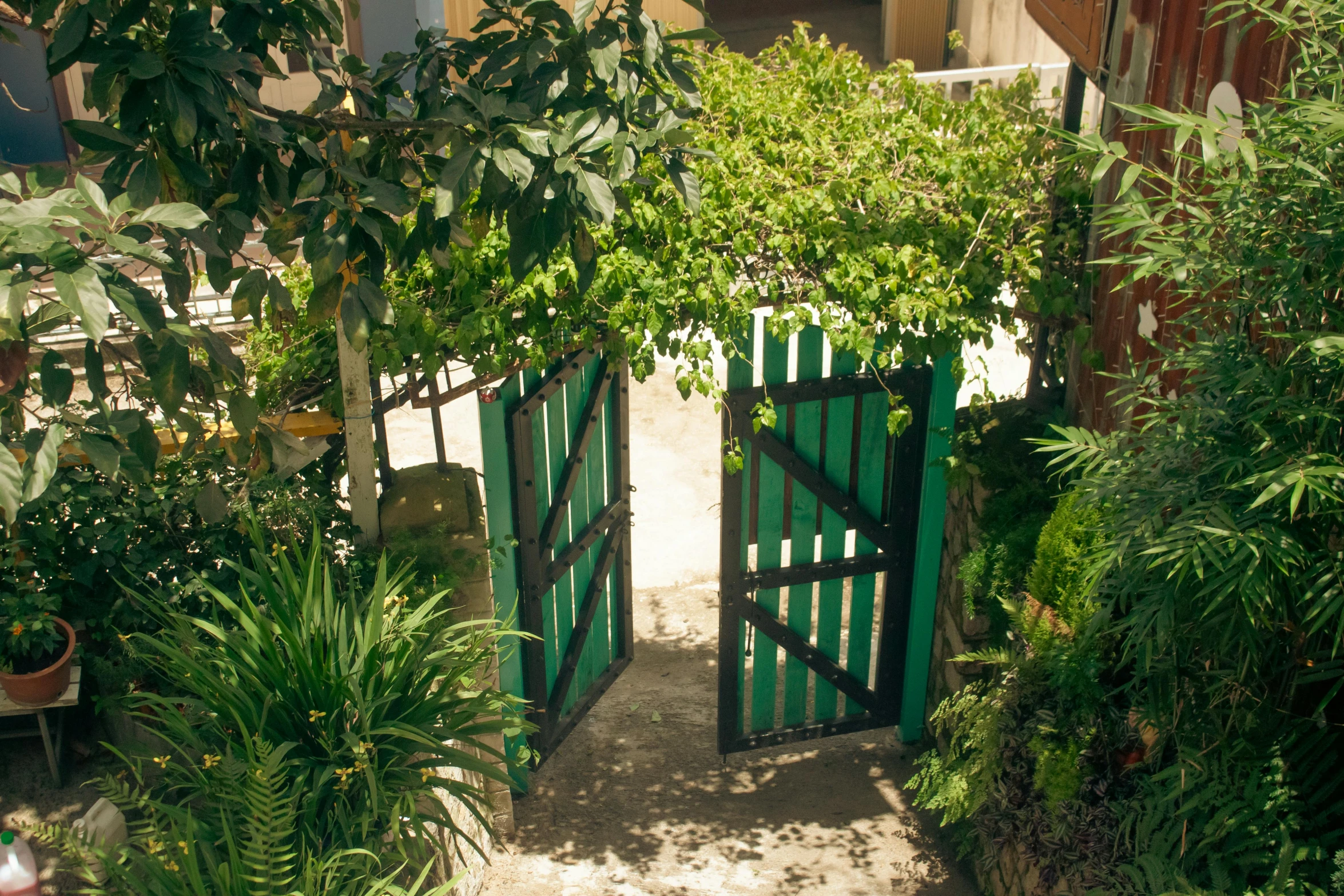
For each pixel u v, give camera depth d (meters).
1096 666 4.79
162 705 5.07
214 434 4.27
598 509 6.91
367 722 4.30
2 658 5.09
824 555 6.64
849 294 5.33
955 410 6.21
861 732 7.19
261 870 3.87
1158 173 3.67
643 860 6.19
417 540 5.55
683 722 7.15
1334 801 4.01
